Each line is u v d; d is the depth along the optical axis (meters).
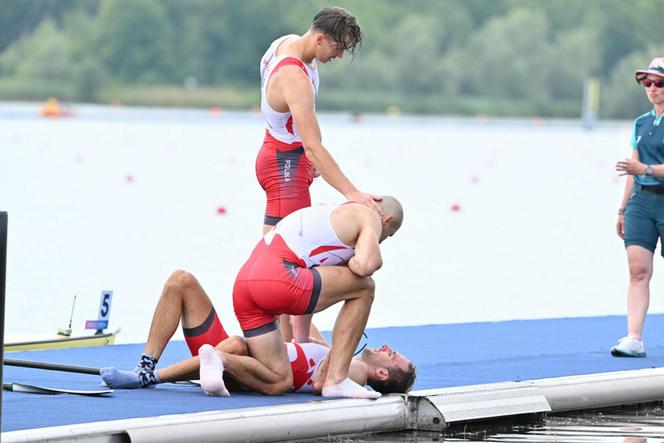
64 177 69.69
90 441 12.87
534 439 15.12
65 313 27.69
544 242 45.56
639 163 20.78
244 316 15.97
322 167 16.86
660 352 21.47
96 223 47.72
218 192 62.69
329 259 15.84
